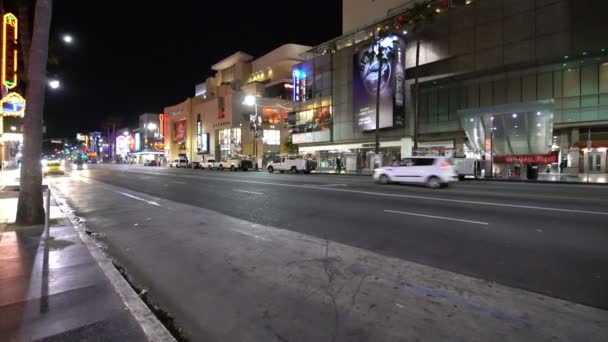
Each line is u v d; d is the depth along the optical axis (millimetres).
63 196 15539
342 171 38781
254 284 4582
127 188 19016
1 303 3799
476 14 29625
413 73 33781
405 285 4406
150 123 111125
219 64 87562
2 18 19906
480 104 29359
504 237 6812
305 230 7750
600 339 3090
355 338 3186
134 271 5336
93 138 158375
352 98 39594
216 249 6289
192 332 3471
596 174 25609
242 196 14164
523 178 24078
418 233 7258
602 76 23922
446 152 30047
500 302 3881
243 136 70000
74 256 5590
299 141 46969
